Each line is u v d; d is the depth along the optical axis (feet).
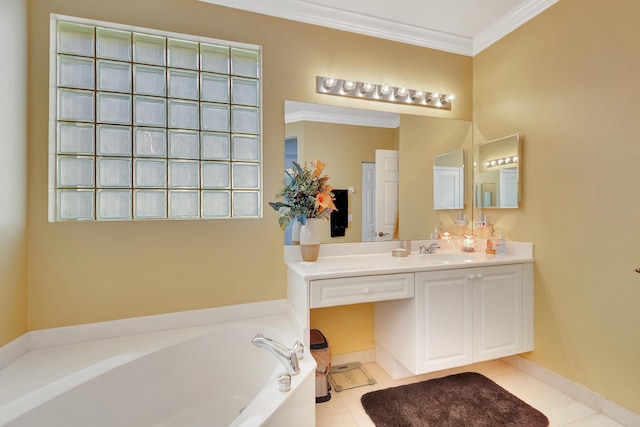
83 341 5.06
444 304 5.71
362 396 5.78
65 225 5.00
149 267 5.46
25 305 4.74
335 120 6.73
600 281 5.25
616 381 5.03
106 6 5.20
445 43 7.62
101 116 5.33
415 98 7.32
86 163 5.25
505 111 7.06
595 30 5.29
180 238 5.65
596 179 5.30
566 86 5.77
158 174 5.65
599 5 5.23
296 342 4.53
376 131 7.08
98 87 5.32
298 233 6.46
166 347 4.84
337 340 6.91
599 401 5.27
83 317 5.09
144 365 4.54
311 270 5.25
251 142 6.28
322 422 5.12
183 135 5.82
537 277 6.37
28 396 3.53
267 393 3.69
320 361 5.68
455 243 7.80
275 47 6.25
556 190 5.97
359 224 6.95
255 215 6.30
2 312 4.26
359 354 7.07
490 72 7.45
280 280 6.32
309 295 4.95
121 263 5.30
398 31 7.14
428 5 6.40
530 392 5.92
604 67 5.16
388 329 6.44
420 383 6.23
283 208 5.89
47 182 4.91
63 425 3.62
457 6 6.45
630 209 4.84
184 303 5.67
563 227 5.85
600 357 5.26
